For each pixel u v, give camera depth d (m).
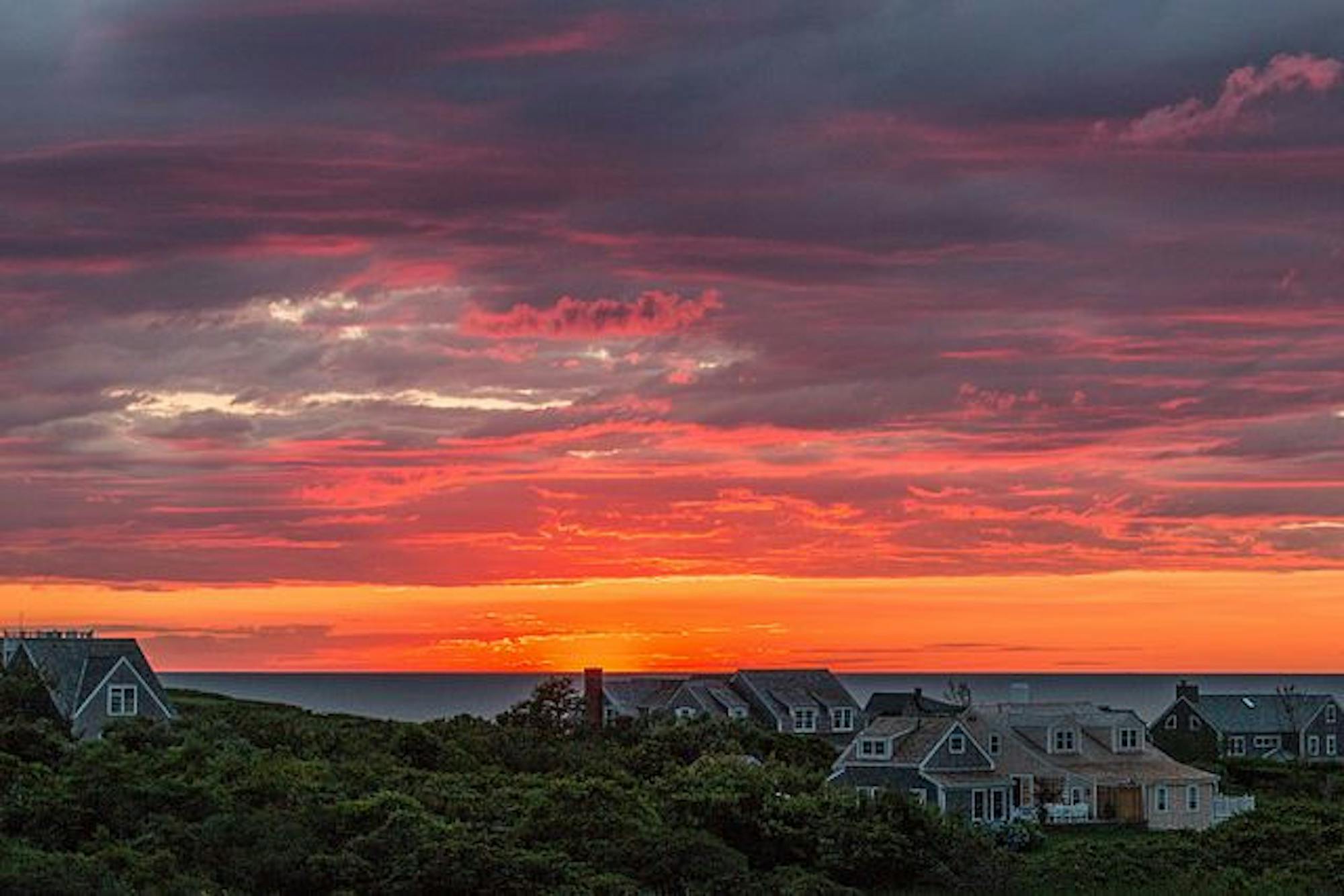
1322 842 81.38
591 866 66.12
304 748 87.50
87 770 68.62
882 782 92.38
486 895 62.41
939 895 69.69
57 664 97.31
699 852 67.31
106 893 56.75
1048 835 87.94
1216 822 93.38
